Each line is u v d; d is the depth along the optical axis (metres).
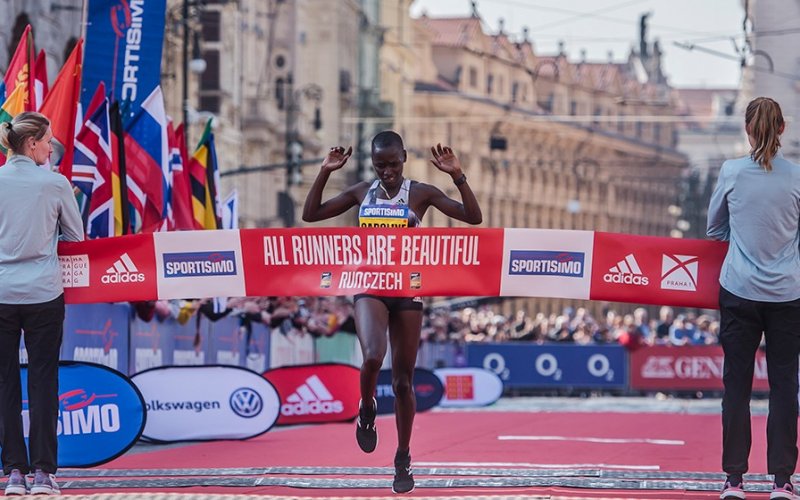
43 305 15.35
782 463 14.54
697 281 16.22
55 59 47.38
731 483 14.62
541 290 16.19
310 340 40.34
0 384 15.41
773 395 14.60
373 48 130.50
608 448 24.19
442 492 15.38
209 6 85.31
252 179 95.31
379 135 15.61
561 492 15.28
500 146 103.06
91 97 24.36
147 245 16.72
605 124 199.62
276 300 36.28
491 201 169.50
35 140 15.54
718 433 29.11
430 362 52.28
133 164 24.48
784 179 14.42
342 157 15.38
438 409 41.81
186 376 24.11
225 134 87.69
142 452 22.23
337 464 19.84
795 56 71.88
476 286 15.91
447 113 155.38
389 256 15.67
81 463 18.14
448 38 161.12
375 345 14.56
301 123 104.19
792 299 14.38
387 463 20.03
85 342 24.16
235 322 33.56
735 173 14.59
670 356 56.28
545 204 185.38
